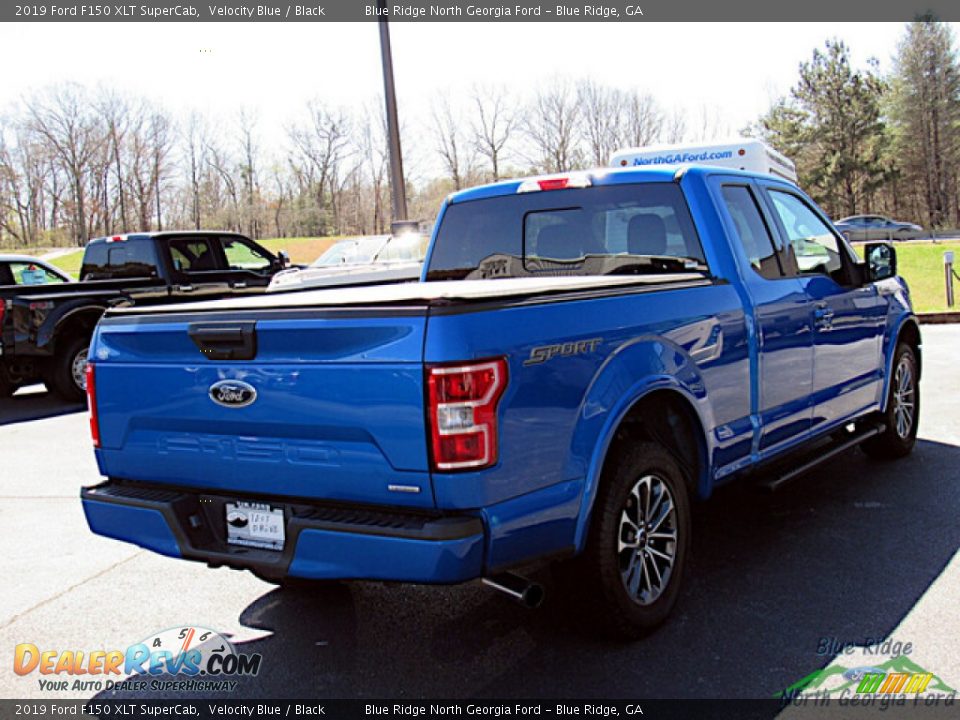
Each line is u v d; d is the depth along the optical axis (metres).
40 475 7.45
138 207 58.19
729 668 3.55
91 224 57.62
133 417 3.71
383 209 61.94
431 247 5.57
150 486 3.78
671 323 3.96
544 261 5.16
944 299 18.12
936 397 8.86
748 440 4.55
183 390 3.53
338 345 3.14
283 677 3.68
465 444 2.97
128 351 3.71
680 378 3.95
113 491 3.80
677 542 3.98
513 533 3.14
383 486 3.09
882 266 5.86
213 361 3.43
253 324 3.30
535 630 3.99
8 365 10.80
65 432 9.39
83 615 4.41
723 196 4.81
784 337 4.83
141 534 3.69
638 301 3.82
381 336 3.06
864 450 6.60
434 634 4.03
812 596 4.21
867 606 4.08
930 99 68.69
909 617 3.95
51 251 48.69
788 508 5.60
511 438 3.11
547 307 3.34
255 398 3.32
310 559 3.20
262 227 61.75
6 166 56.81
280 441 3.31
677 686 3.43
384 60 14.42
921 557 4.66
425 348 2.97
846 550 4.81
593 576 3.57
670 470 3.92
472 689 3.49
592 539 3.54
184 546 3.56
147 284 12.05
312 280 12.30
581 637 3.88
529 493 3.20
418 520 3.04
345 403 3.12
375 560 3.06
